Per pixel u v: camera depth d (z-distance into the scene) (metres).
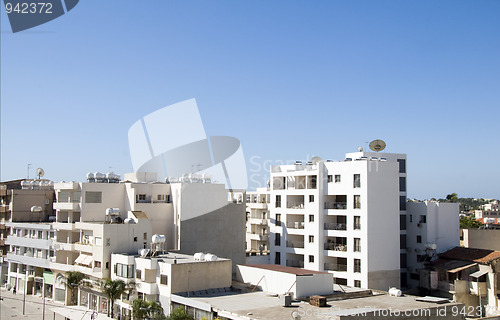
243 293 53.16
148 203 73.25
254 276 56.59
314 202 76.00
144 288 54.12
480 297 63.53
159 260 55.69
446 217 79.12
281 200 82.12
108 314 58.94
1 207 87.62
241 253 78.81
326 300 49.75
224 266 55.59
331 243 75.12
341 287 56.19
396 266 71.56
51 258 73.06
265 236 94.06
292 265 78.94
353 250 70.81
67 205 71.75
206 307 46.25
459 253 71.38
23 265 82.56
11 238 83.50
